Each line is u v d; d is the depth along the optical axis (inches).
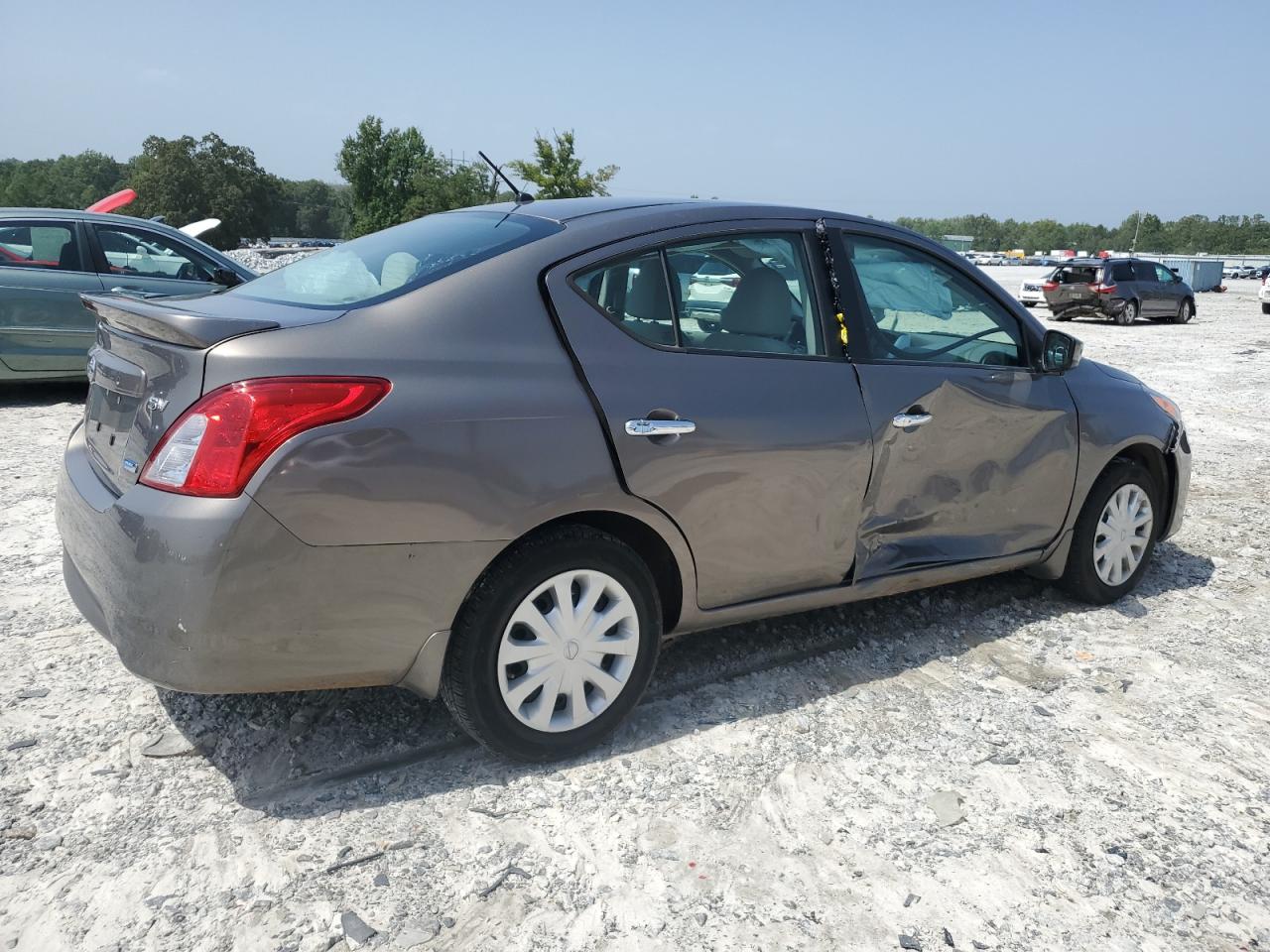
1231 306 1269.7
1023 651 155.4
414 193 3526.1
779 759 120.6
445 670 108.7
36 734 119.8
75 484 110.7
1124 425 168.7
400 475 99.3
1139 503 175.6
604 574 114.5
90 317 331.0
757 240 132.4
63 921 88.9
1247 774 121.6
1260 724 134.4
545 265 115.5
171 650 95.1
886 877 99.7
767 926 91.9
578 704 115.7
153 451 98.3
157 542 94.0
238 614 94.7
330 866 97.8
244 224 4520.2
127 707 127.0
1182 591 185.9
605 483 111.5
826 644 154.8
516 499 105.7
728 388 122.7
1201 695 142.3
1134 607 176.1
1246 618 173.2
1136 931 93.5
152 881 94.7
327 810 106.9
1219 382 476.1
